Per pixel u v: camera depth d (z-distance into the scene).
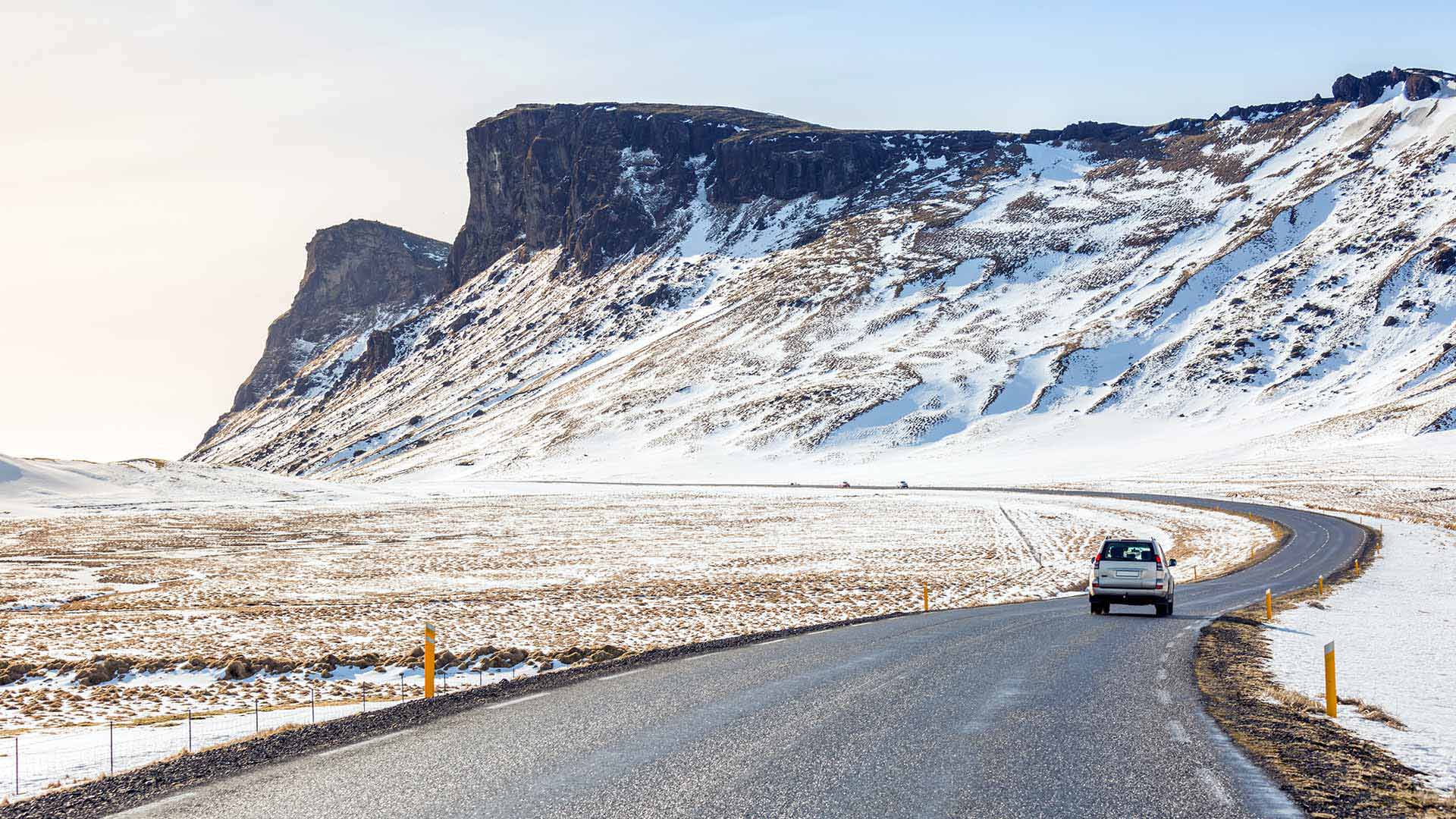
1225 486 107.12
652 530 80.12
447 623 32.78
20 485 111.12
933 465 153.12
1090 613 28.77
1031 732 12.75
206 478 130.50
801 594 39.44
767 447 174.00
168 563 59.84
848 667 18.48
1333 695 13.95
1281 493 96.50
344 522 92.69
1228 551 57.00
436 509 110.25
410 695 20.19
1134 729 12.89
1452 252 187.62
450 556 62.22
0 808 10.56
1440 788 10.49
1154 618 26.75
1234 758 11.41
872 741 12.36
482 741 12.84
